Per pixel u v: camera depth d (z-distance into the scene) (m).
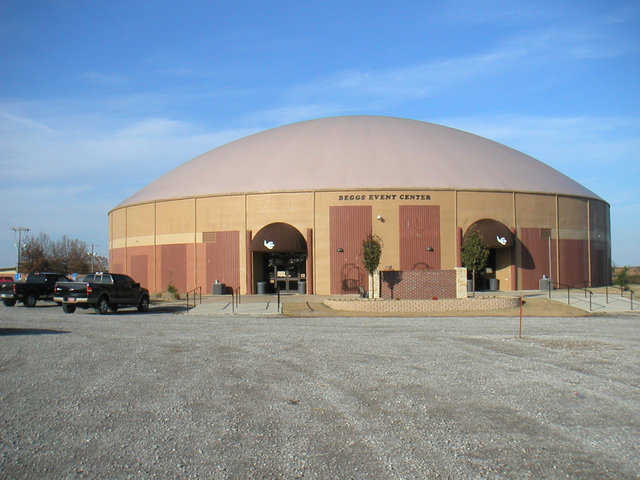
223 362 12.70
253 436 7.41
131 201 47.44
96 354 13.88
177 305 32.50
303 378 10.96
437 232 39.06
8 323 21.86
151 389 10.07
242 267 40.06
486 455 6.68
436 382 10.58
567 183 46.88
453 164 42.28
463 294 30.77
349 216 38.88
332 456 6.66
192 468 6.30
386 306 28.17
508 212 40.56
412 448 6.93
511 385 10.32
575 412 8.53
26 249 92.81
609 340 16.36
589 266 44.69
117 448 6.94
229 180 42.41
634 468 6.27
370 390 9.95
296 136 47.12
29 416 8.34
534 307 29.25
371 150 43.25
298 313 27.20
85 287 26.42
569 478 5.99
